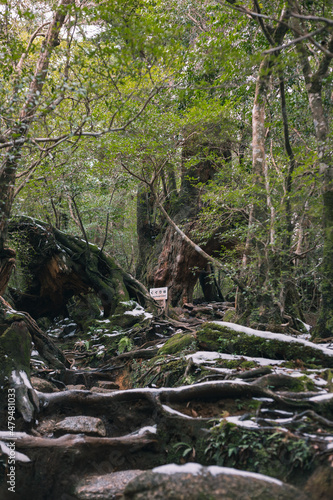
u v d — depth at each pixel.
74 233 17.72
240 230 8.11
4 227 6.47
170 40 5.86
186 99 10.96
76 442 4.51
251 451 3.98
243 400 4.86
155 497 3.29
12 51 6.02
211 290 18.02
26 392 5.39
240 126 12.44
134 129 9.91
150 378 7.03
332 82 8.34
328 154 6.78
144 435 4.73
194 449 4.42
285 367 5.91
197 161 12.16
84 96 5.46
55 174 11.22
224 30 10.97
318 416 4.14
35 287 14.92
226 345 6.69
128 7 6.14
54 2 6.68
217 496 3.21
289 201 7.13
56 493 4.28
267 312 7.52
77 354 10.72
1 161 6.24
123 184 13.94
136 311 12.12
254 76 8.85
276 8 7.78
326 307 6.74
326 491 3.30
